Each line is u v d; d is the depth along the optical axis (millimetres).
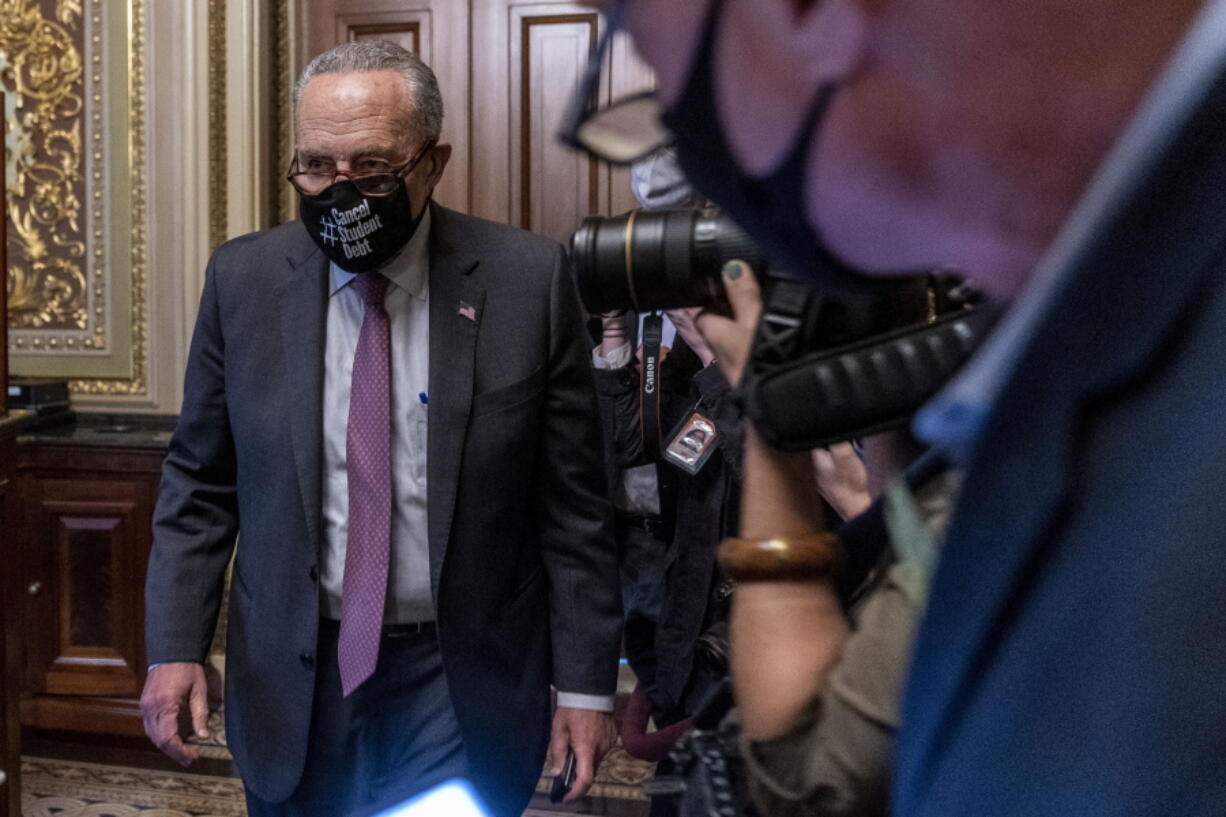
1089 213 323
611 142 426
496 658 1788
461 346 1748
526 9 3875
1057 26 314
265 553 1750
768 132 383
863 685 617
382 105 1650
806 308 661
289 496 1729
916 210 366
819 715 646
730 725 849
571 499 1860
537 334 1793
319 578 1726
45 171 3850
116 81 3787
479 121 3938
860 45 347
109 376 3859
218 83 3758
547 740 1887
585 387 1862
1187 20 307
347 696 1734
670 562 2102
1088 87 318
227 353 1795
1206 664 292
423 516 1750
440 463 1720
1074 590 320
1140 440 311
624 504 2375
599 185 3881
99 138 3807
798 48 362
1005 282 363
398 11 3945
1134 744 300
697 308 789
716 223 738
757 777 666
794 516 682
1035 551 332
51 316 3879
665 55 393
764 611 678
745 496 699
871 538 748
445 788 1737
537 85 3895
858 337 663
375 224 1649
